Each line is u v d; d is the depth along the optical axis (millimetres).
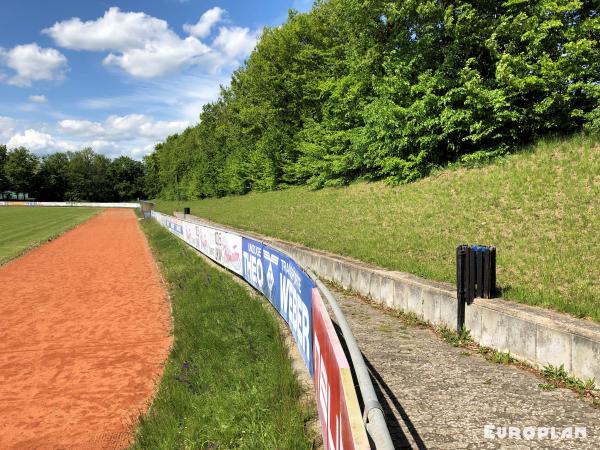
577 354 4988
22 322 11812
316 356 4992
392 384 5316
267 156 37812
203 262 17875
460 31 17109
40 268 20672
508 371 5578
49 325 11453
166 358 8719
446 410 4613
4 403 7047
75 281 17438
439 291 7457
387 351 6500
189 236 23203
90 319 11883
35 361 8891
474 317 6629
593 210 10203
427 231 12867
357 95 23766
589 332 4840
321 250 13500
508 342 5977
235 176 47062
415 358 6184
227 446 4934
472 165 16922
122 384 7621
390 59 20062
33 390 7508
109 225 47125
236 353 7574
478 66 18141
